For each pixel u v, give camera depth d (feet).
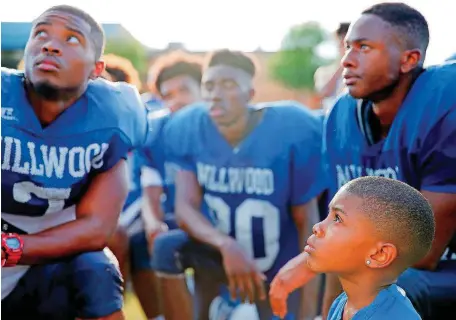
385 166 6.48
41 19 6.18
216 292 8.13
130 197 8.43
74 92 6.23
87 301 6.17
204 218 8.14
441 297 6.22
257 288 8.03
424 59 6.27
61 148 6.25
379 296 4.04
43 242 6.12
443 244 6.16
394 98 6.28
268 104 8.00
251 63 7.99
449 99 6.07
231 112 7.98
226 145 8.03
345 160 6.83
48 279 6.24
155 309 8.39
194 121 8.16
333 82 7.92
